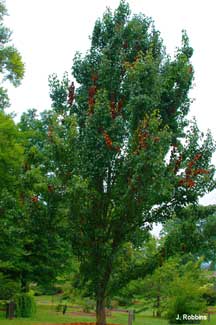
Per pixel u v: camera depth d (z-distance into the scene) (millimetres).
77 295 29000
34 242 26000
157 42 13469
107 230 12070
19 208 12641
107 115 11688
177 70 12805
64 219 12070
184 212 12359
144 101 11766
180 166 12086
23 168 15742
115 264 12797
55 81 13422
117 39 13125
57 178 12062
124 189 11461
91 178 11688
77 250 12398
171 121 12758
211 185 12141
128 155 11547
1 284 25359
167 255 12359
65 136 12422
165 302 27094
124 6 13672
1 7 19516
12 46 19578
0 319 23078
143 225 12414
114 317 28047
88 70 13352
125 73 12828
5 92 20047
